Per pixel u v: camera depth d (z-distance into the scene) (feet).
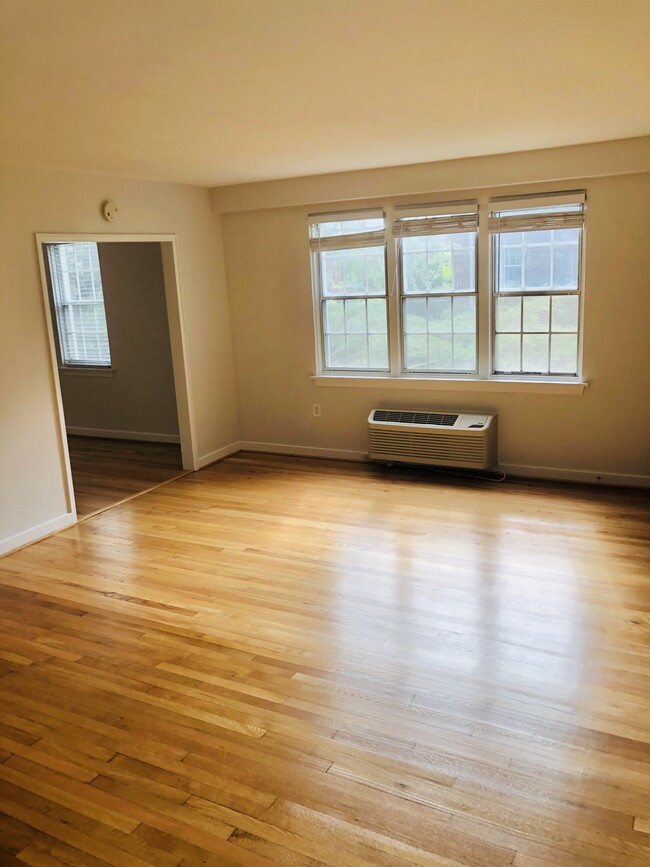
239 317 21.27
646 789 7.54
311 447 21.24
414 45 7.93
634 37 7.93
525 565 13.04
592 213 16.07
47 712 9.41
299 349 20.62
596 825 7.09
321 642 10.78
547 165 15.92
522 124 12.84
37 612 12.20
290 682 9.80
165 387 23.76
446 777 7.84
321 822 7.29
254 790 7.80
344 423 20.53
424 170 17.24
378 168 17.75
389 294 18.90
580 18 7.27
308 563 13.62
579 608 11.40
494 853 6.81
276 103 10.40
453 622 11.16
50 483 15.74
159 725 9.02
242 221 20.43
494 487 17.52
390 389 19.56
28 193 14.83
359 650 10.50
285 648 10.67
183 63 8.23
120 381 24.52
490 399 18.20
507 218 16.94
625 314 16.30
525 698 9.18
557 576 12.54
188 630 11.35
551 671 9.75
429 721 8.82
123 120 11.09
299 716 9.05
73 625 11.69
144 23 6.87
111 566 13.97
